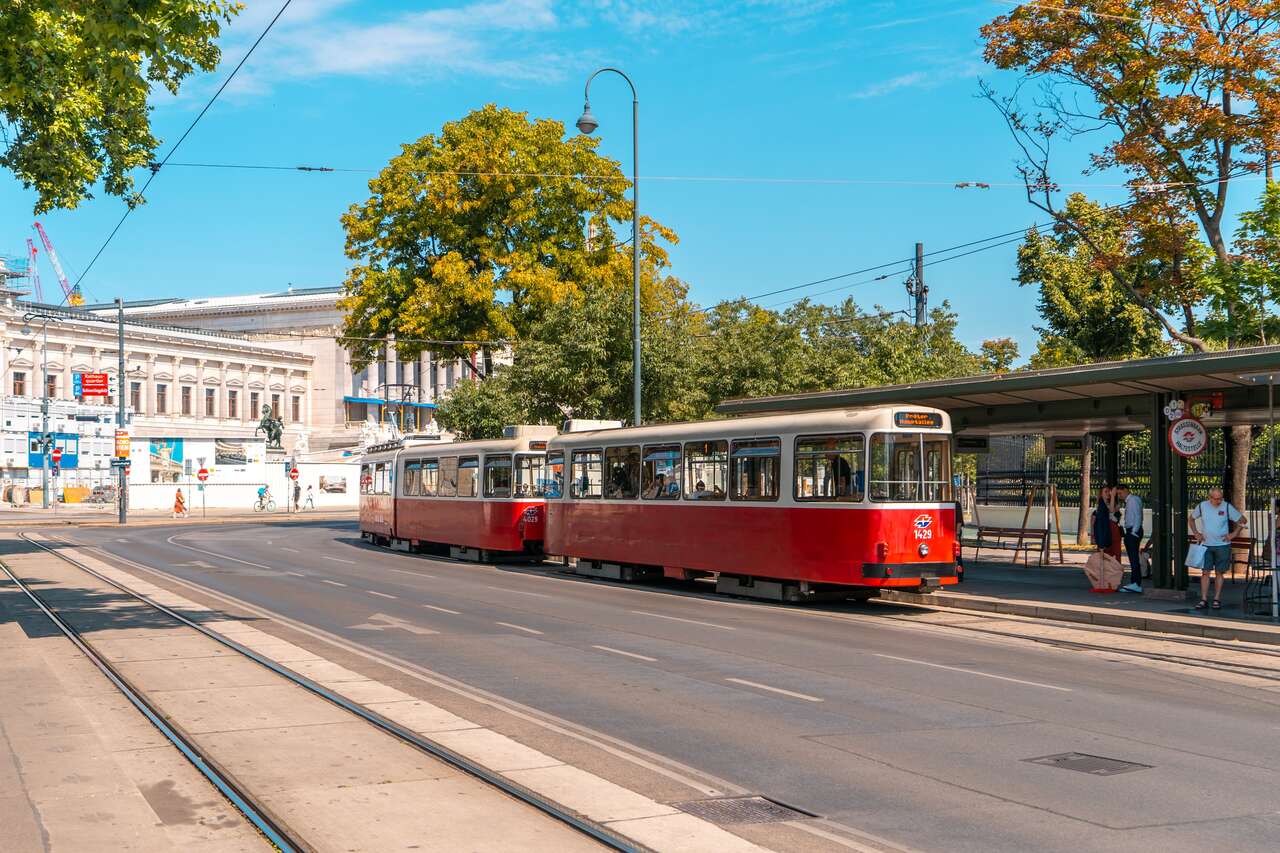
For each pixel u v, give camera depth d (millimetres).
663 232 45875
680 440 24281
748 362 38531
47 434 77875
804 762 8922
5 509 74562
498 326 43469
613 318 37562
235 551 36375
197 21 13234
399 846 6738
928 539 20000
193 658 13758
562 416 39094
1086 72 25797
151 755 8945
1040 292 36938
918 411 20125
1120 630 17438
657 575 27406
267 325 127750
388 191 44844
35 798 7637
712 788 8188
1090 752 9281
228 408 113188
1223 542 18266
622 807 7539
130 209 23703
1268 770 8703
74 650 14383
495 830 7051
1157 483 20906
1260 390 19547
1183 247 25844
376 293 44781
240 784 8070
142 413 104188
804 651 14836
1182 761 8984
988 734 9930
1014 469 36594
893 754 9188
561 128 44625
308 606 19906
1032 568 27125
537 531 31109
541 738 9734
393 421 100438
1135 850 6785
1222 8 24734
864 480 19812
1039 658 14539
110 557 32812
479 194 44125
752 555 21875
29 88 16250
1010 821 7371
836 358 44969
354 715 10477
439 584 24656
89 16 12352
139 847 6656
